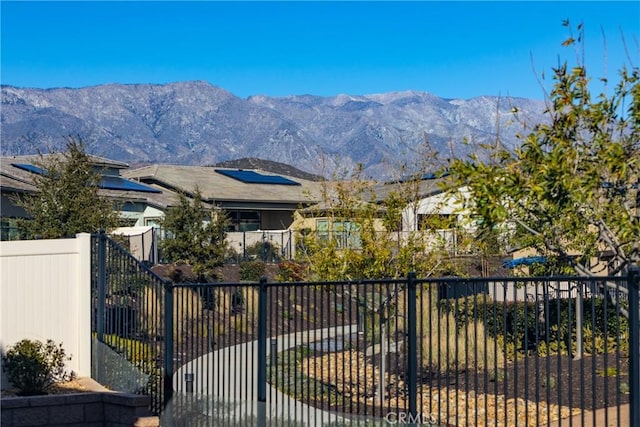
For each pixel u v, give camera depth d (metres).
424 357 14.84
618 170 10.13
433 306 15.75
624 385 12.06
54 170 22.66
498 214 9.97
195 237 28.78
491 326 16.73
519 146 10.67
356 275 15.05
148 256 31.62
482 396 12.39
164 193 44.03
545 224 11.27
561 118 10.47
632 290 7.75
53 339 13.24
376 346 16.09
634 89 10.31
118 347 12.98
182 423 11.57
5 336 12.73
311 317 19.22
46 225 21.72
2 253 12.76
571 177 9.90
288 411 10.27
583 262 14.70
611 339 16.38
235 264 33.84
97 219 22.16
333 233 15.73
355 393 13.12
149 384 12.29
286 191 48.66
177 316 11.84
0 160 37.75
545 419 10.82
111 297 13.33
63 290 13.38
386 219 15.33
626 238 10.64
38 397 11.58
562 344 16.02
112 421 11.80
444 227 14.39
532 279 8.29
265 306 10.57
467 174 10.30
